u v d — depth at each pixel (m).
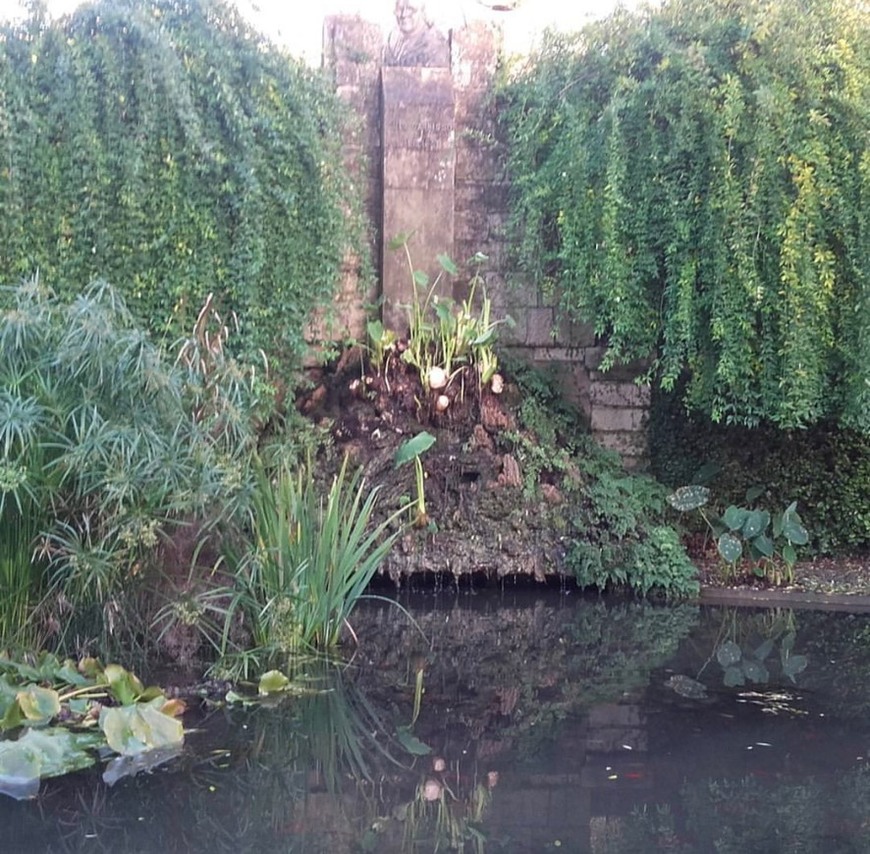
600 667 3.74
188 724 3.02
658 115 5.36
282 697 3.31
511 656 3.89
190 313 5.08
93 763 2.68
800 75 5.05
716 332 5.10
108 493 3.30
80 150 4.86
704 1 5.33
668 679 3.57
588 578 5.09
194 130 4.95
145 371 3.40
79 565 3.23
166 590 3.58
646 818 2.32
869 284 4.99
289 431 5.10
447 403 5.41
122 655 3.52
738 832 2.25
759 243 5.12
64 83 4.86
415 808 2.38
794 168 5.02
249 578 3.71
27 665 3.21
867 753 2.77
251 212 5.14
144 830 2.25
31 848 2.15
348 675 3.57
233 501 3.58
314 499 4.18
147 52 4.94
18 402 3.17
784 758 2.73
